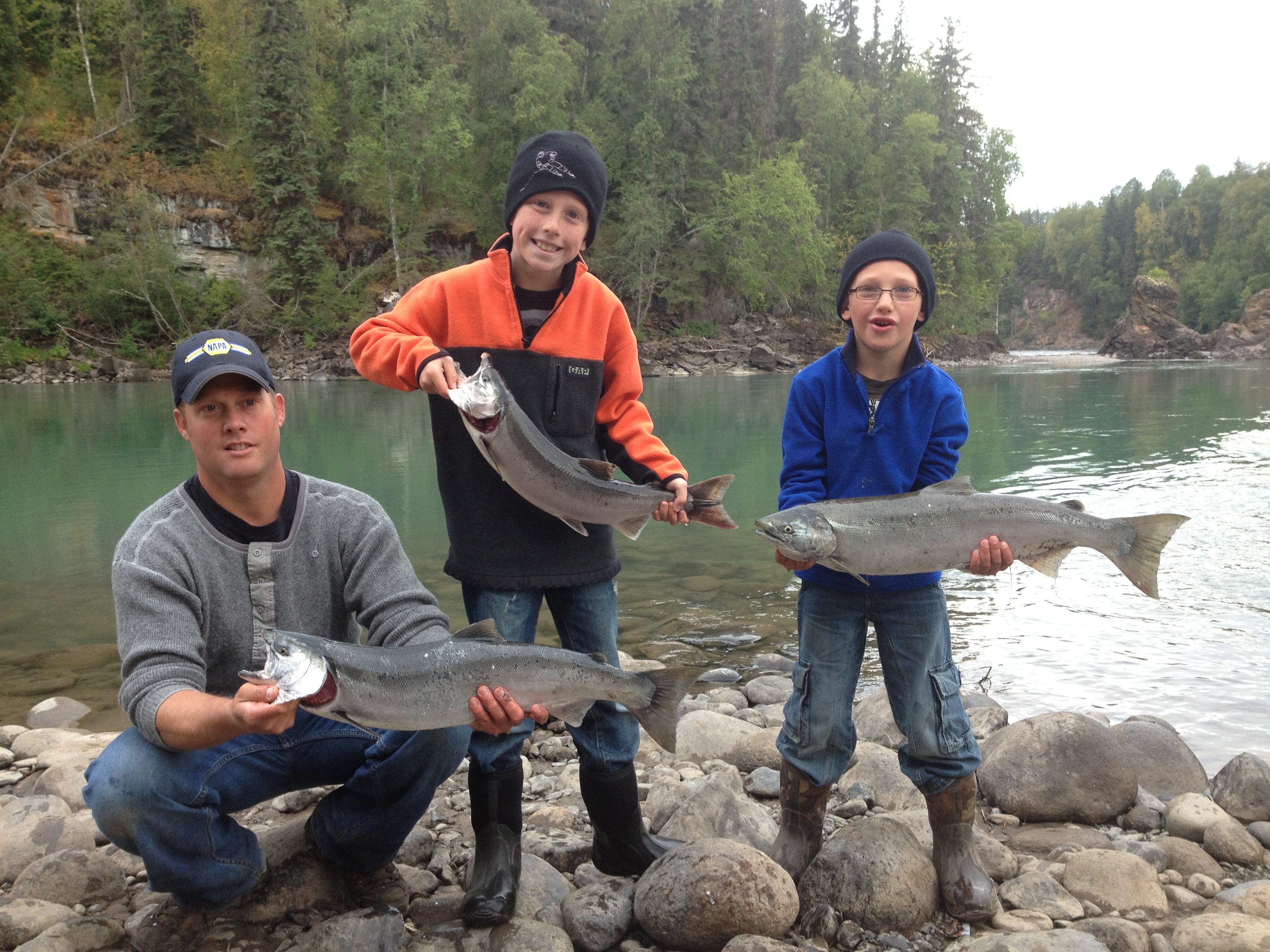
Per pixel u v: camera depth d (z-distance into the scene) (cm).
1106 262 14262
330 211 5875
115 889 312
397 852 312
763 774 421
